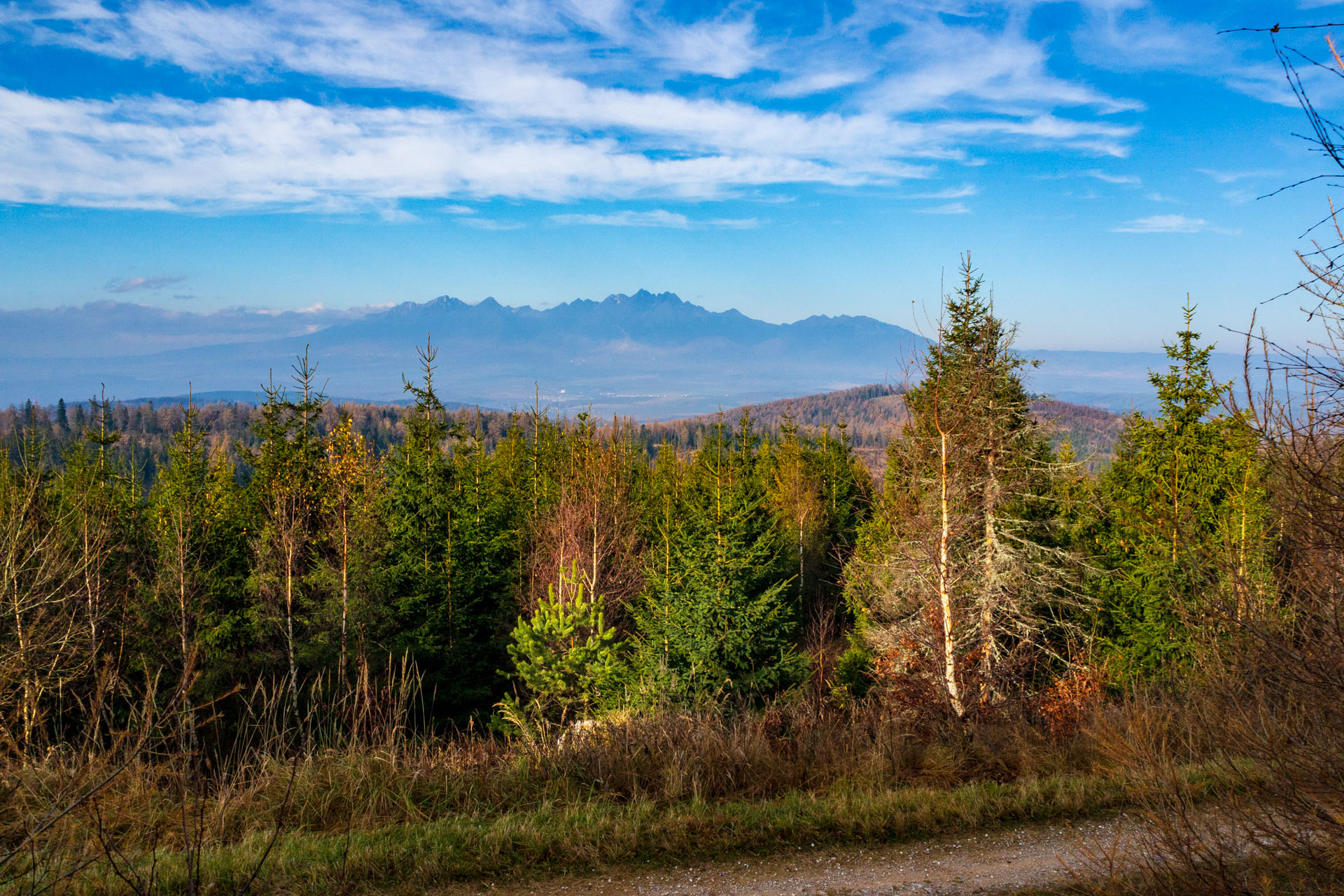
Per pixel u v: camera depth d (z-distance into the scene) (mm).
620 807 7336
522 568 28672
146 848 5754
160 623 20062
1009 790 7934
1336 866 4020
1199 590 4781
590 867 6289
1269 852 4371
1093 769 8508
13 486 18094
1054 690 13039
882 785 8234
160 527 23172
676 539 21266
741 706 13688
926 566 13758
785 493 37188
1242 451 4047
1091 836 6797
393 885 5816
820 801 7695
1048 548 16516
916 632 13711
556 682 15695
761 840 6832
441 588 25516
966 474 14188
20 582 13328
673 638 15695
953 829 7160
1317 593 3805
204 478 28000
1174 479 16438
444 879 5953
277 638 21891
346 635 20844
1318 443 3572
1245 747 4348
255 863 5738
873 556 17375
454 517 27109
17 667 10828
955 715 11828
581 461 33719
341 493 22844
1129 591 17000
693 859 6477
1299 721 4090
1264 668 4105
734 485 17422
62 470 28641
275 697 8836
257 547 22922
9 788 6043
